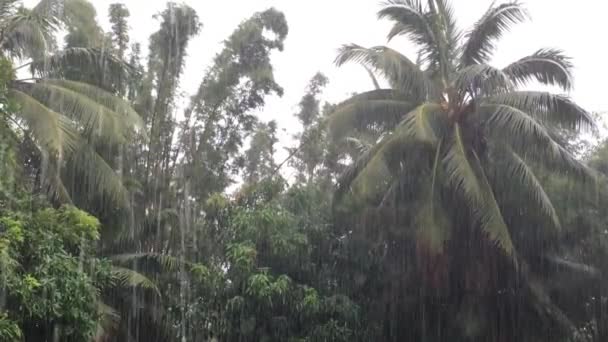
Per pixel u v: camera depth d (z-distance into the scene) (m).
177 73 23.69
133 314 18.50
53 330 13.20
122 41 23.48
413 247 20.53
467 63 20.45
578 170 19.17
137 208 21.61
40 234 13.22
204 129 24.25
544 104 19.11
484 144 19.52
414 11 20.20
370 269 21.03
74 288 13.06
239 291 19.41
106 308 16.17
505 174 19.16
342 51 19.73
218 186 24.31
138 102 22.89
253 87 24.69
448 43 20.45
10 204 13.58
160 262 18.69
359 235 20.89
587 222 21.03
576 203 20.72
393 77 19.64
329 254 20.81
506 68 19.72
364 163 19.56
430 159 19.41
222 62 24.34
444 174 18.75
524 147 18.95
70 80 18.16
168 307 19.52
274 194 21.42
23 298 12.20
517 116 18.47
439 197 18.58
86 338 13.35
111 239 18.27
